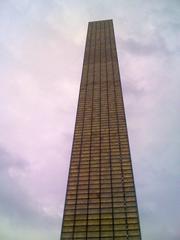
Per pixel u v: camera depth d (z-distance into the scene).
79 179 97.50
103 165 100.50
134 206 86.56
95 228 82.75
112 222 83.44
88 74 149.50
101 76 146.50
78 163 102.88
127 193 90.50
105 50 165.00
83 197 91.81
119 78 143.50
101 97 132.25
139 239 78.44
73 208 89.25
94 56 161.75
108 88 137.38
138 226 81.31
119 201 88.75
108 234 80.81
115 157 102.44
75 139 112.69
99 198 90.62
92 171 99.25
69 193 93.75
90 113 124.12
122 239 79.12
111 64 154.00
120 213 85.44
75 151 107.62
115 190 92.06
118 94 132.75
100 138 111.12
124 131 112.19
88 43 172.88
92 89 138.62
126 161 100.25
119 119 118.19
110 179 95.56
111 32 179.88
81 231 82.75
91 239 80.44
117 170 97.94
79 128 117.38
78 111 126.44
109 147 106.62
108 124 116.56
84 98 133.62
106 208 87.50
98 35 178.25
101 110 124.50
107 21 192.00
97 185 94.62
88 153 105.94
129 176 95.31
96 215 86.12
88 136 113.00
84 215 86.69
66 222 85.75
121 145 106.56
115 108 124.31
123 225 82.19
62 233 83.12
